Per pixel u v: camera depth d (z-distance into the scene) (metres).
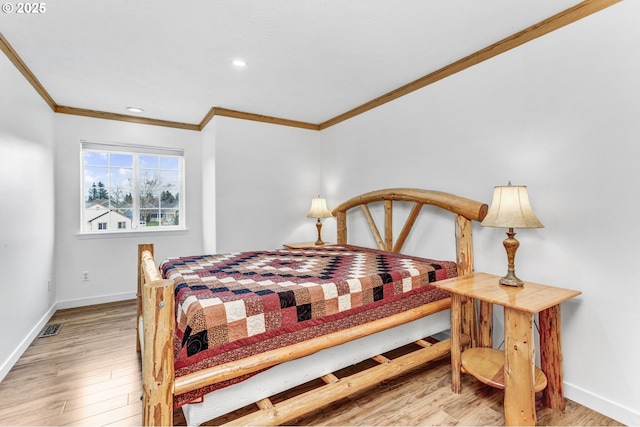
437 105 2.68
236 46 2.22
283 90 3.07
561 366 1.80
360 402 1.86
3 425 1.65
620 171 1.67
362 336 1.85
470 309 2.28
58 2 1.71
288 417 1.51
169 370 1.24
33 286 2.70
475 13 1.87
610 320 1.72
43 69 2.55
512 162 2.16
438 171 2.69
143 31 2.01
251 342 1.50
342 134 3.86
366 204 3.44
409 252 3.00
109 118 3.74
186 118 3.99
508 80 2.17
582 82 1.81
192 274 2.10
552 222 1.96
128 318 3.26
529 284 1.94
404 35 2.10
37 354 2.45
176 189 4.26
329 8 1.80
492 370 1.84
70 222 3.56
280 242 4.02
